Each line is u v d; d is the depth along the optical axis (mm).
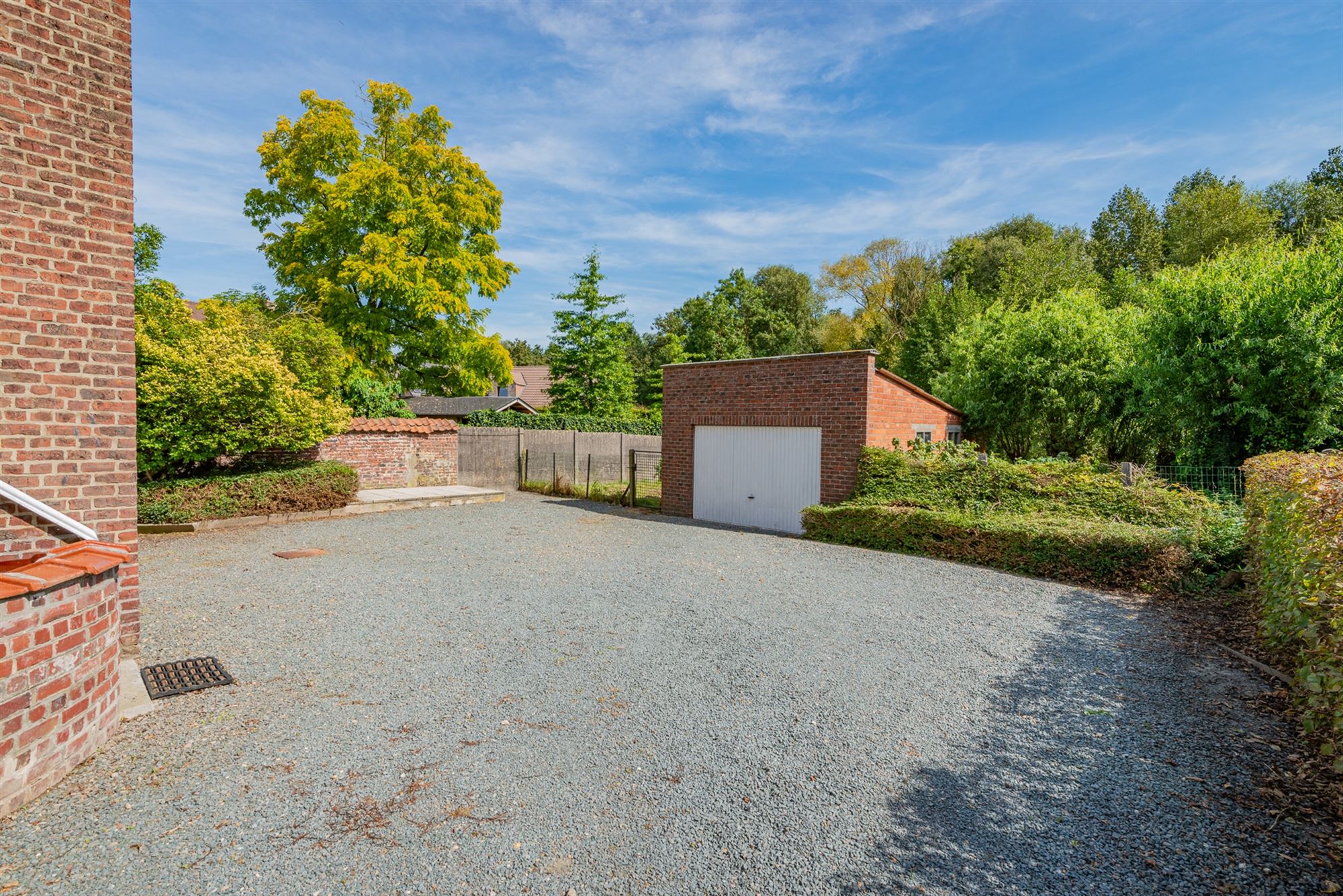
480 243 22875
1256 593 5789
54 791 2947
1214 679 4332
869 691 4207
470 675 4449
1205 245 27375
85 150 4305
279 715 3783
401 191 19781
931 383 18672
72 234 4262
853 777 3143
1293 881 2305
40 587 2877
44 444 4180
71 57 4242
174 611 5875
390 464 15359
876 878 2395
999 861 2486
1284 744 3350
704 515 12648
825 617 5906
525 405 31016
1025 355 14945
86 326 4336
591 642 5168
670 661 4754
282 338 14031
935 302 27688
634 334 53281
